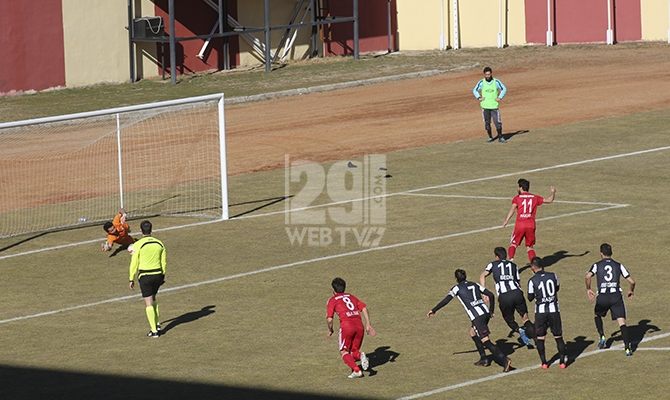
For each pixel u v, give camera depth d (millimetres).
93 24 138750
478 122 109562
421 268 58469
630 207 71000
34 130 111438
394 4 173125
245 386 40719
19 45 131500
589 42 162875
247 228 70562
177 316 51469
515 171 84688
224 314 51469
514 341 46281
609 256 44250
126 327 49969
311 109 122875
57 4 134625
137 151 102000
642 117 106688
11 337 48750
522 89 128750
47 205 81125
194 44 149750
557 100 119750
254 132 110000
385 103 124688
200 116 119500
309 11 164125
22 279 59656
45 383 41875
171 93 133250
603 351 43844
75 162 97250
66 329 49906
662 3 158250
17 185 88375
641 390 38625
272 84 139500
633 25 160625
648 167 83938
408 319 49500
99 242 68688
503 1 166625
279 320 50094
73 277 59875
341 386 40406
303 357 44406
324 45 166500
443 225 68312
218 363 43875
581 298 51750
